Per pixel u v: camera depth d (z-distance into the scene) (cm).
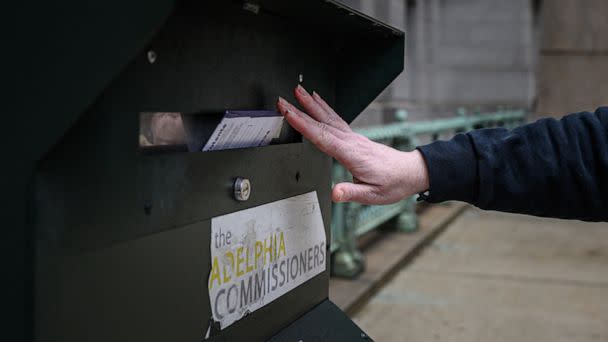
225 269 95
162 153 83
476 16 1544
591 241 646
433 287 464
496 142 114
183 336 87
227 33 91
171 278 84
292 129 114
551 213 116
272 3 94
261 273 104
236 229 97
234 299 97
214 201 91
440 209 782
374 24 106
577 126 114
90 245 71
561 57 1770
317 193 122
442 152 111
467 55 1538
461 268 523
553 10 1761
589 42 1750
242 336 100
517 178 112
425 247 598
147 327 80
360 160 107
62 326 69
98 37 66
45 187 66
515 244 627
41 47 67
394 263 494
